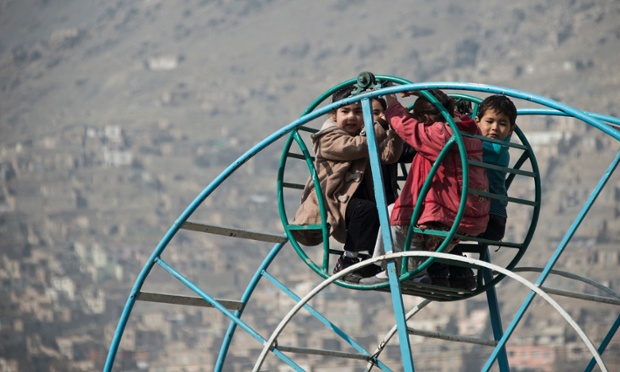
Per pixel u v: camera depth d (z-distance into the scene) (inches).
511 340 6653.5
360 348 756.6
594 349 579.8
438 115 656.4
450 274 692.1
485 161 674.8
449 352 6589.6
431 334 753.6
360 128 695.7
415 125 643.5
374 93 641.0
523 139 675.4
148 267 711.1
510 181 716.0
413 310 777.6
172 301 728.3
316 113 660.7
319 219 685.3
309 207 689.0
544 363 6432.1
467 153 644.1
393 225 657.0
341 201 679.1
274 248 772.6
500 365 757.3
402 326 618.5
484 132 678.5
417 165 652.7
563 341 6569.9
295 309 644.1
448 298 701.9
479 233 654.5
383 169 700.0
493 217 687.1
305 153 681.0
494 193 671.1
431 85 624.1
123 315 714.2
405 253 621.0
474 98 723.4
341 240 684.1
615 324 743.1
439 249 625.9
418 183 649.6
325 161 689.0
